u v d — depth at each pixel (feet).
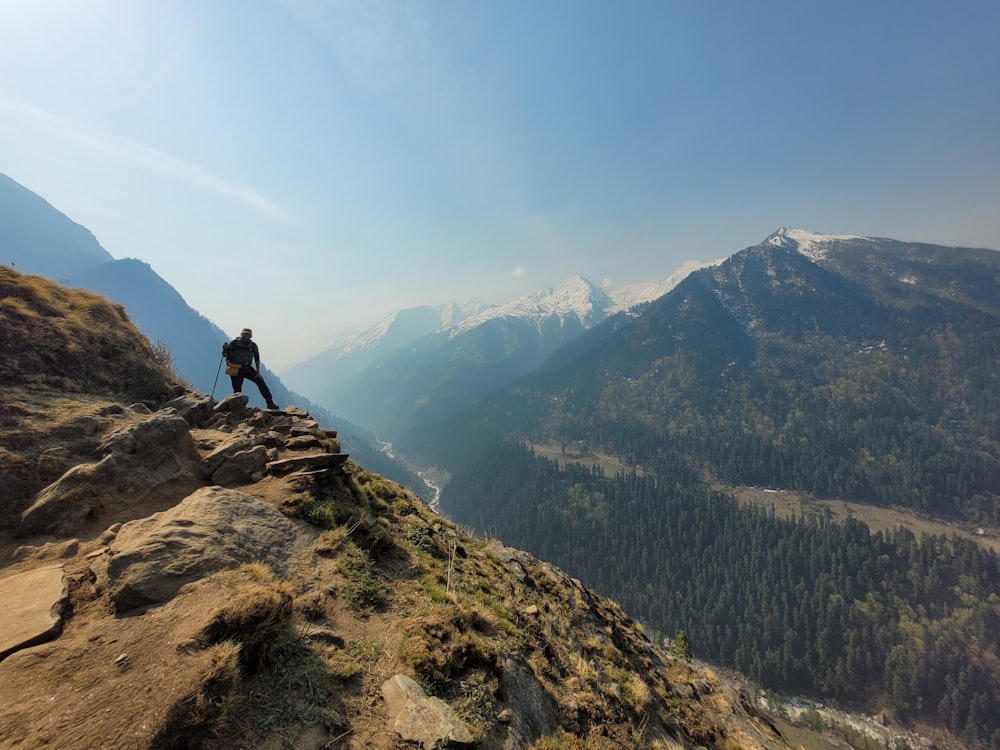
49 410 32.22
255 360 49.96
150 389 49.60
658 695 40.11
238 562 21.04
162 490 27.22
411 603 26.53
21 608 16.65
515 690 24.11
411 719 17.16
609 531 500.74
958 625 347.97
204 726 13.37
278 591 18.61
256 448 33.04
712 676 53.98
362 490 37.96
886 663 319.88
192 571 19.21
